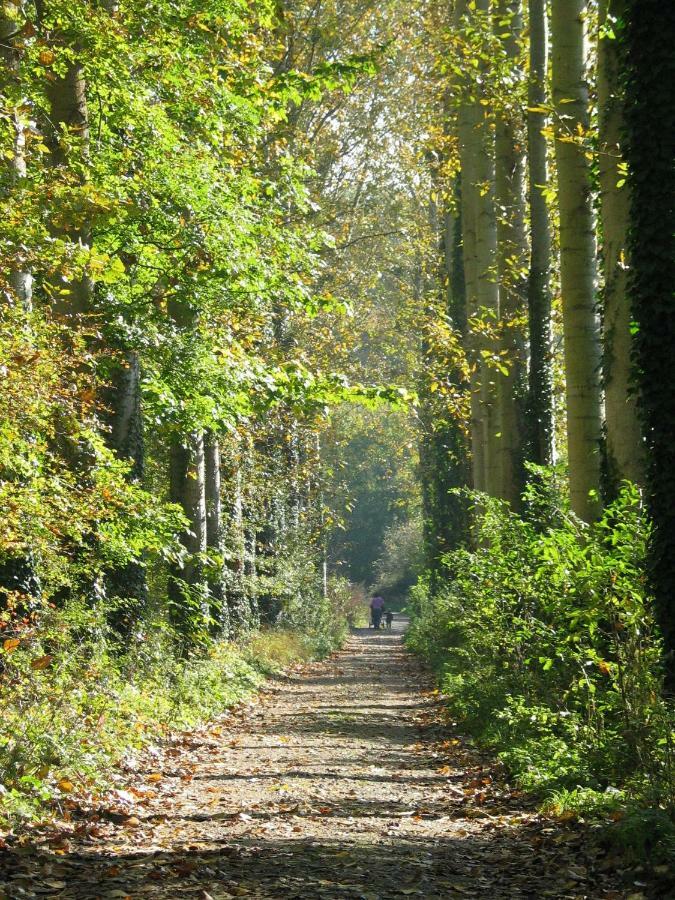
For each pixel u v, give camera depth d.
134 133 15.33
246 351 18.72
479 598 16.66
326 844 7.66
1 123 10.72
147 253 16.31
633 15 10.30
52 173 9.73
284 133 18.70
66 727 10.34
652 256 10.12
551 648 13.20
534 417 20.62
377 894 6.18
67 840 7.44
